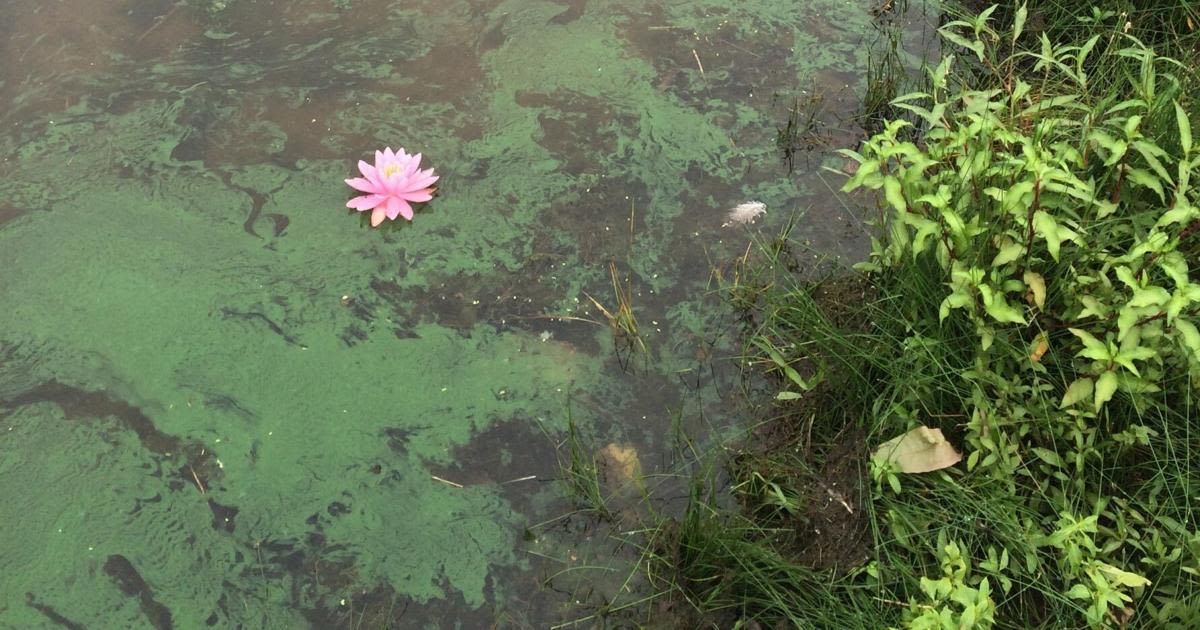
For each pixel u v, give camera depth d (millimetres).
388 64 2520
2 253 2281
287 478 2096
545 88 2488
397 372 2180
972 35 2531
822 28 2580
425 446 2121
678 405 2154
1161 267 2039
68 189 2354
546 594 2012
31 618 1992
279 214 2330
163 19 2594
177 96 2467
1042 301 2010
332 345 2203
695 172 2377
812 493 2062
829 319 2207
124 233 2303
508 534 2057
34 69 2508
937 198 2006
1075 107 2186
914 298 2135
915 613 1918
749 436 2125
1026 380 2074
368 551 2043
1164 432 2023
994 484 2018
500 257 2287
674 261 2281
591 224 2318
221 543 2049
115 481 2092
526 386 2170
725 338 2211
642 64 2521
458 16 2604
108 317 2223
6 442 2117
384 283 2260
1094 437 2014
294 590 2018
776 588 1999
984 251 2066
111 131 2424
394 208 2303
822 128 2432
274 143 2410
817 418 2133
